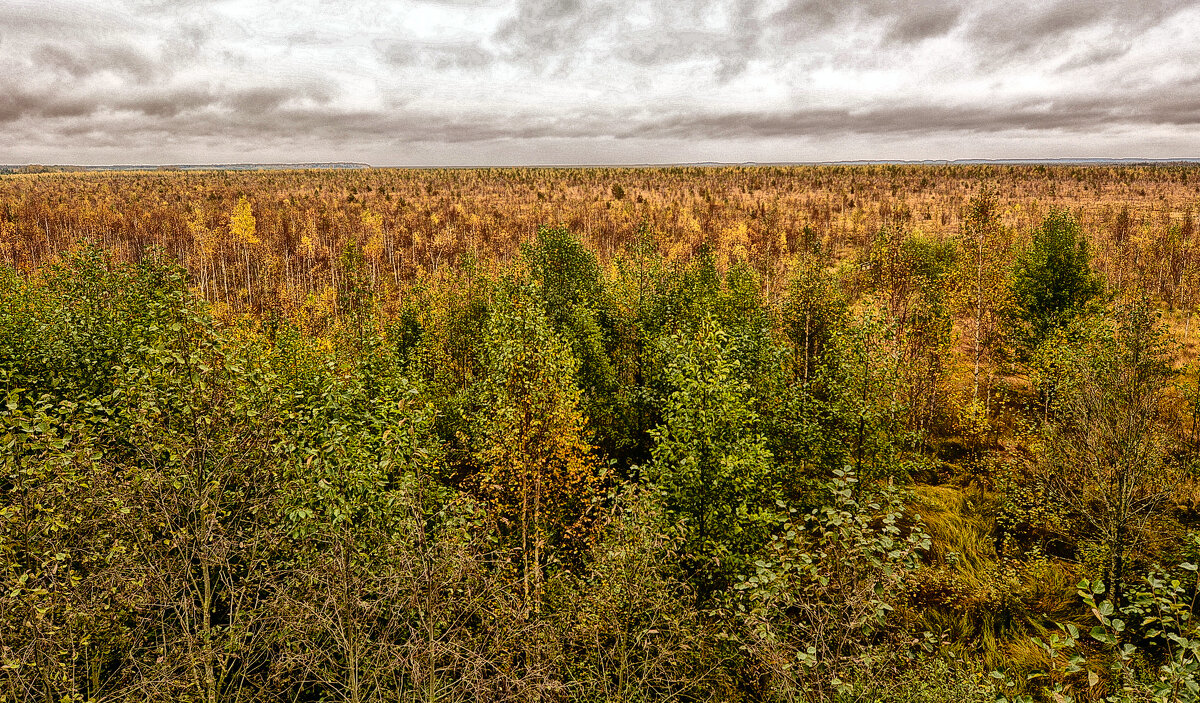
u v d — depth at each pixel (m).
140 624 8.51
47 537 7.87
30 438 7.89
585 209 129.88
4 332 16.39
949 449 26.33
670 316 26.69
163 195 151.12
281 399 10.02
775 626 8.23
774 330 25.02
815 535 14.27
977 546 18.38
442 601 8.44
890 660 8.17
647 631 9.31
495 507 16.47
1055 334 23.42
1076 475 17.25
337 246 89.81
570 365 16.45
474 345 28.97
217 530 8.66
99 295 18.67
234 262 80.25
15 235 85.81
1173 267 56.06
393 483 11.27
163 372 8.40
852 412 17.66
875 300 24.31
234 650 8.63
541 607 11.91
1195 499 18.33
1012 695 12.30
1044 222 35.28
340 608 8.06
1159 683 5.45
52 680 7.18
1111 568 15.30
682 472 14.10
